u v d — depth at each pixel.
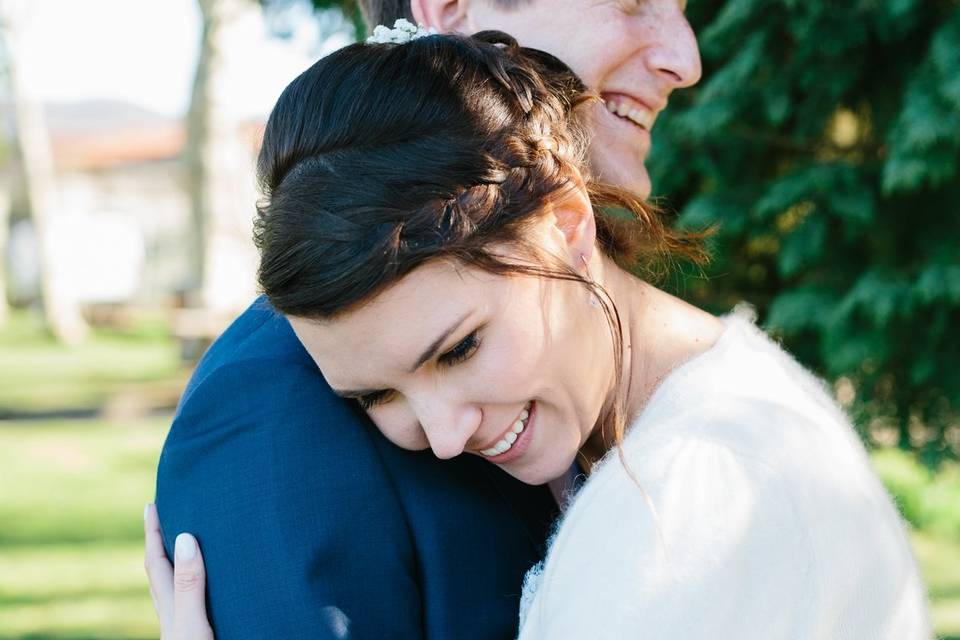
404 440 1.38
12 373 15.17
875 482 1.43
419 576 1.41
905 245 3.66
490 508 1.48
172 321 14.55
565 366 1.33
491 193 1.22
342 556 1.34
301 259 1.19
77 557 6.87
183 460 1.43
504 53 1.37
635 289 1.51
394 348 1.22
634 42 1.62
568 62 1.60
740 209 3.59
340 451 1.38
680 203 3.90
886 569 1.32
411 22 1.75
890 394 3.81
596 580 1.22
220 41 13.97
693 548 1.19
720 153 3.64
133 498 8.40
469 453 1.49
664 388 1.35
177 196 29.17
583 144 1.47
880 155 3.59
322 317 1.21
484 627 1.41
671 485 1.22
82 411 12.19
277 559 1.33
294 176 1.22
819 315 3.58
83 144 29.16
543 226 1.28
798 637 1.21
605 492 1.27
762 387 1.38
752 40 3.37
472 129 1.24
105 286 28.95
